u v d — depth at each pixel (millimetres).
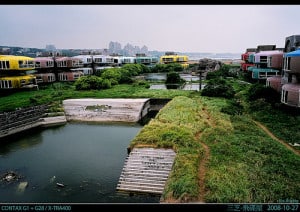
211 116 26828
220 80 44125
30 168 20219
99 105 36844
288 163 15250
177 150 17312
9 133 28141
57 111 35125
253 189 12273
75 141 26688
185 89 49031
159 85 55812
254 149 17312
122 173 17062
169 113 26625
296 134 20359
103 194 16078
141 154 18094
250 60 49750
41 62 54219
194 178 13375
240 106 31000
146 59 89438
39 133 29766
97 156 22359
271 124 23297
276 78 33188
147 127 22109
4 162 21469
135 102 36500
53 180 18109
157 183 16078
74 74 58594
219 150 17172
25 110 32469
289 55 24875
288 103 25281
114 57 78938
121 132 29750
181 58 93562
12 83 42812
